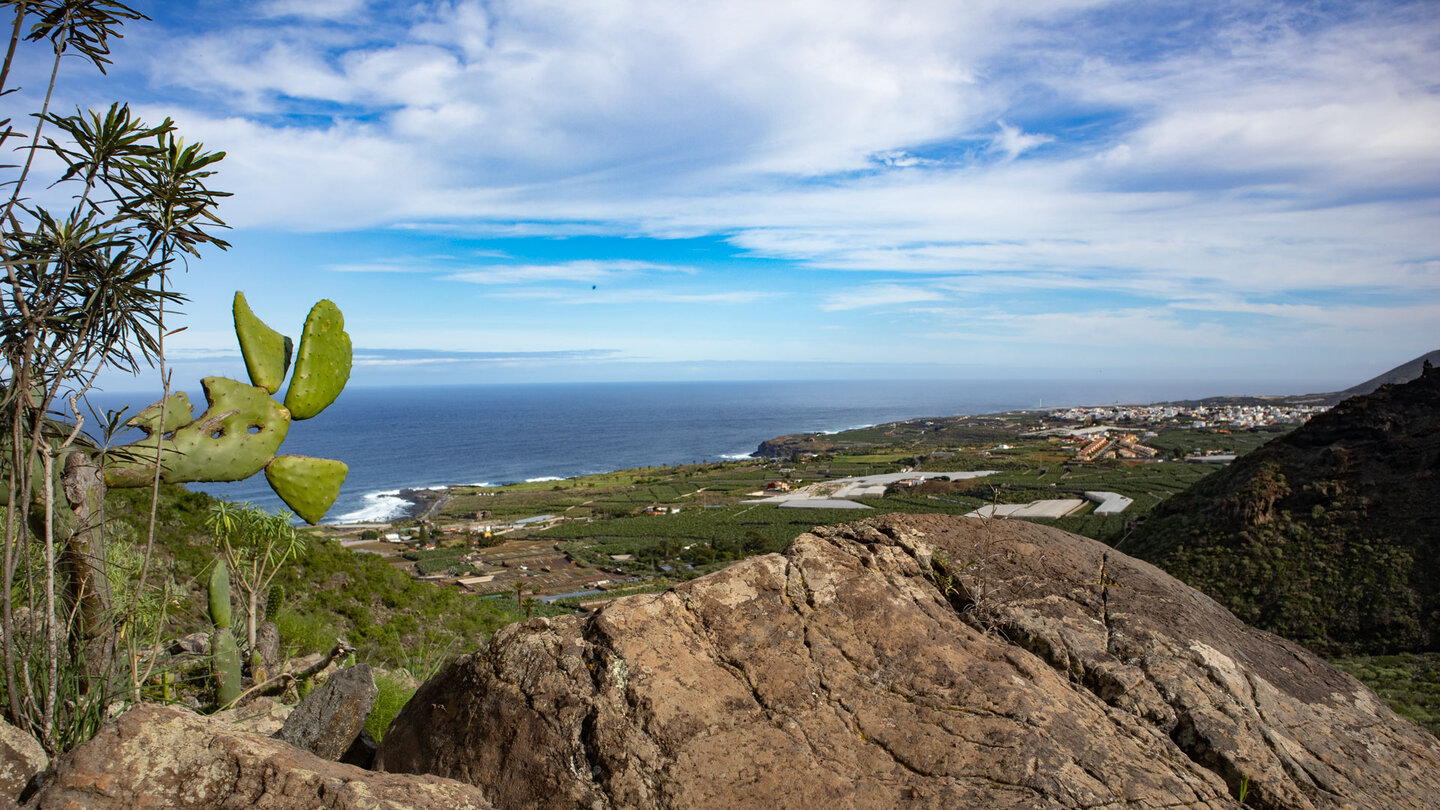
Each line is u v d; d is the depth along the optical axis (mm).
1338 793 2277
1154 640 2742
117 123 3027
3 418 3096
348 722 3283
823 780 2238
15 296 2924
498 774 2531
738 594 2814
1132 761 2301
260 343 4316
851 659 2600
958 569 3070
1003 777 2191
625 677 2527
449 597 17922
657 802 2270
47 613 2979
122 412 3418
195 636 6316
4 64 2789
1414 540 27594
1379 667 21422
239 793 2213
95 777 2174
